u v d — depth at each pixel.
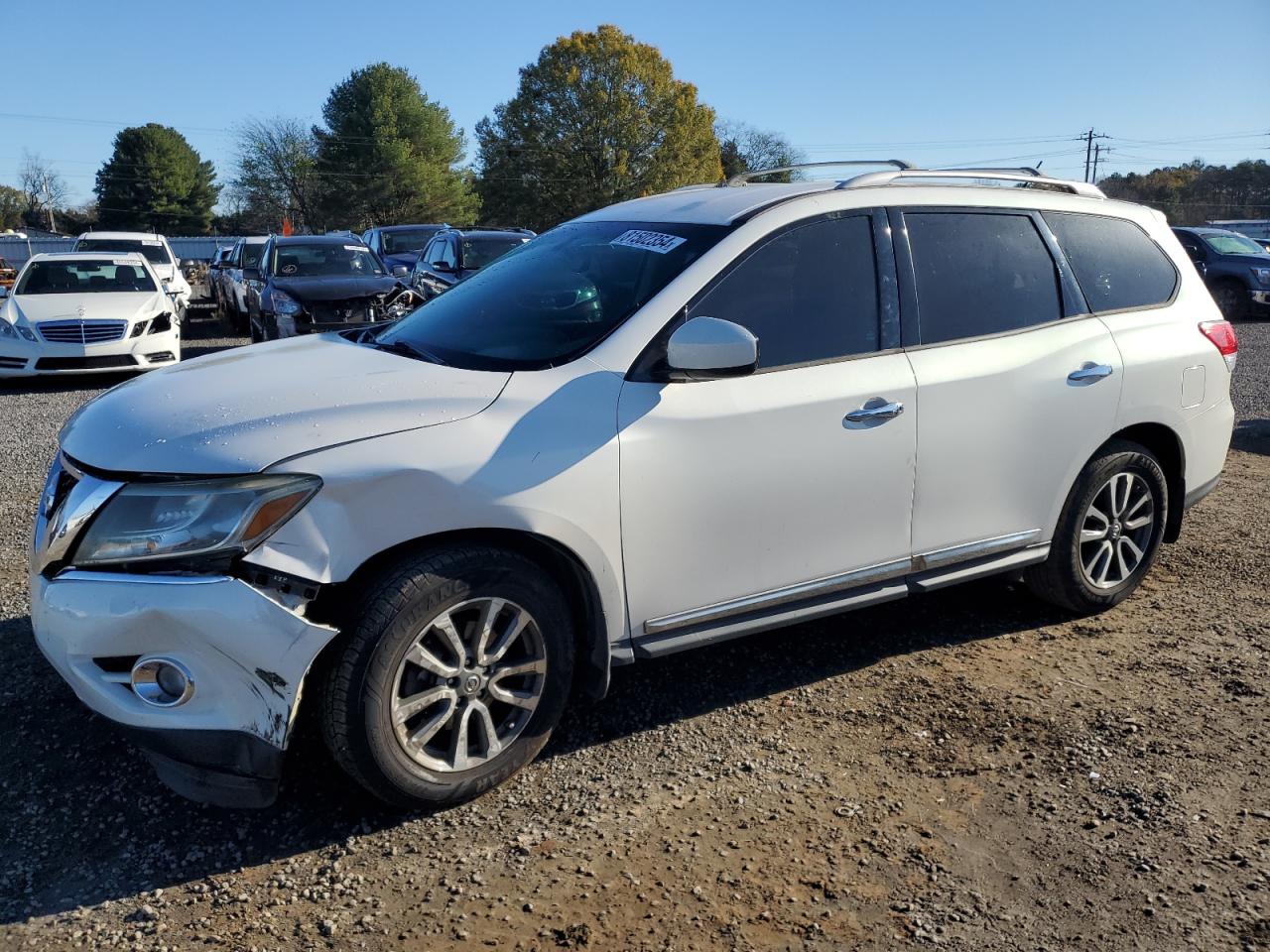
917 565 3.87
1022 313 4.11
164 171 99.69
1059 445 4.15
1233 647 4.27
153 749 2.79
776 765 3.33
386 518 2.80
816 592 3.64
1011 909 2.64
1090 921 2.60
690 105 65.81
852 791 3.18
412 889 2.70
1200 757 3.38
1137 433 4.60
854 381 3.59
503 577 2.99
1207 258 18.34
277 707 2.73
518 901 2.65
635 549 3.22
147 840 2.88
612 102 63.59
